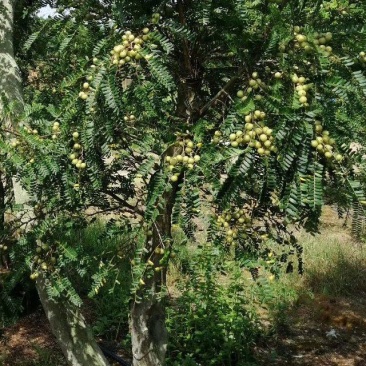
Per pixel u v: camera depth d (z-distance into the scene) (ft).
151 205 6.96
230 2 6.74
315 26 6.31
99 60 6.89
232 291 14.98
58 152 7.34
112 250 8.69
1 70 10.35
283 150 5.88
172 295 18.25
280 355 16.05
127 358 15.14
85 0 7.76
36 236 8.50
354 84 5.98
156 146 7.18
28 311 16.90
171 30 7.07
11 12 11.00
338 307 19.20
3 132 8.14
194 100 8.71
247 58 6.84
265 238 7.97
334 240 23.81
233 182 6.18
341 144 6.07
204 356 14.19
